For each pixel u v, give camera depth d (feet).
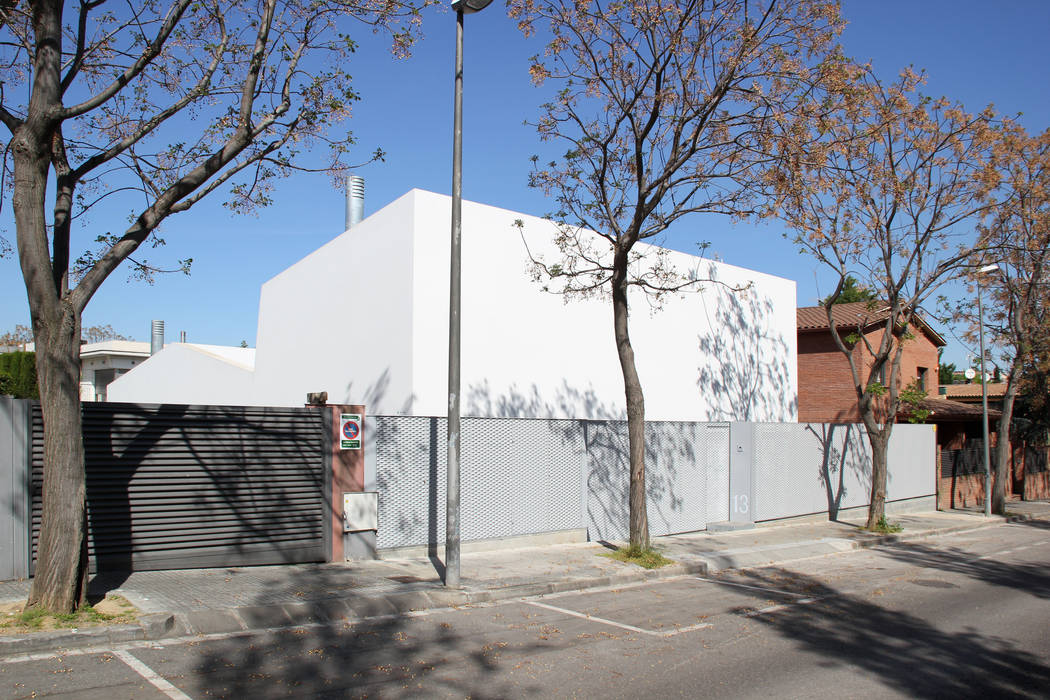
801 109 39.63
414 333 50.06
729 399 72.23
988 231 63.36
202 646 23.94
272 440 35.91
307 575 33.99
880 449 63.41
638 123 41.98
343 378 58.34
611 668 23.13
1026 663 25.49
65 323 24.90
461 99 35.73
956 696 21.68
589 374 59.88
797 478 66.39
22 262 24.49
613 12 39.58
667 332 66.39
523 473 45.19
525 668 22.81
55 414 24.82
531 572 37.50
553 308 57.72
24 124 24.86
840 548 54.60
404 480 40.01
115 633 23.88
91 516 30.94
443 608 31.40
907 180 58.08
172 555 32.89
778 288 79.82
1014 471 110.73
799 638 27.76
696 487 56.70
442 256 51.72
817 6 38.65
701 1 39.14
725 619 30.63
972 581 42.27
